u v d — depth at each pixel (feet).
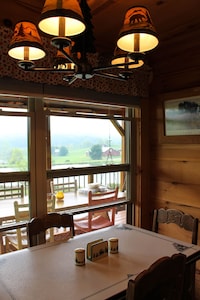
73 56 4.22
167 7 6.56
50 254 5.15
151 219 9.53
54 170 7.43
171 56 8.71
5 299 3.68
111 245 5.20
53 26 3.60
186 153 8.41
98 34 7.94
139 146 9.21
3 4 6.39
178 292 3.72
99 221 8.60
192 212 8.30
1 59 6.01
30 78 6.49
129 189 9.25
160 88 9.12
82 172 8.06
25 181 6.95
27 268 4.58
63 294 3.79
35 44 3.93
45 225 6.09
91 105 8.20
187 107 8.26
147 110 9.39
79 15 3.24
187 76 8.31
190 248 5.44
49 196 7.39
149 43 4.02
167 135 8.89
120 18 7.05
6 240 6.95
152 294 3.40
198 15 6.98
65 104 7.61
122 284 4.05
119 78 4.83
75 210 7.88
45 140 7.17
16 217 6.89
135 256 5.05
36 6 6.61
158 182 9.29
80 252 4.69
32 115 6.90
